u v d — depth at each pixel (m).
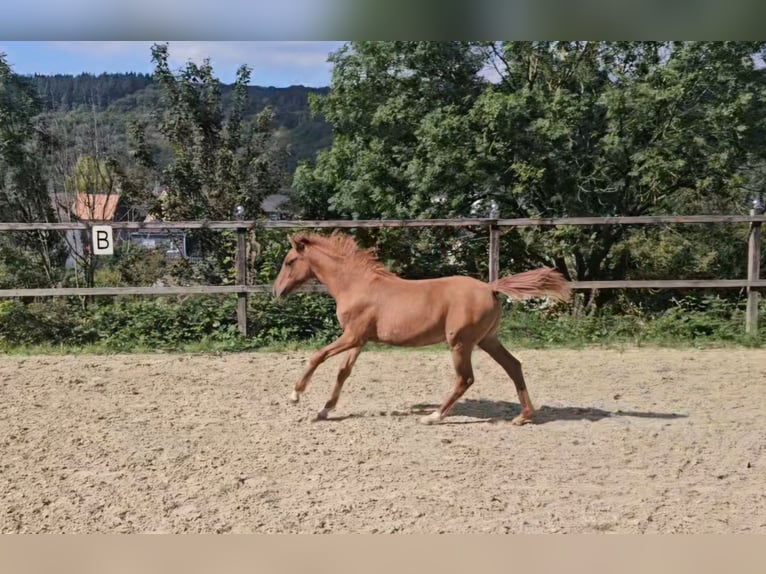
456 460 5.21
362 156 13.30
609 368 8.30
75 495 4.57
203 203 14.19
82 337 9.84
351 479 4.84
